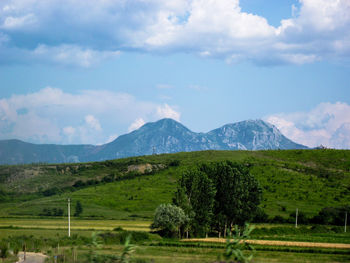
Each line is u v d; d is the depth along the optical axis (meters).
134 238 92.62
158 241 91.62
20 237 85.75
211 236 118.44
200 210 111.00
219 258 36.91
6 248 63.84
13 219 148.12
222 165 118.94
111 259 38.50
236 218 115.94
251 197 118.31
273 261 63.62
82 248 75.00
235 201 114.25
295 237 103.19
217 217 114.88
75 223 134.50
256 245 83.69
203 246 83.69
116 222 139.88
